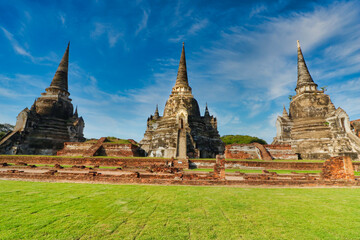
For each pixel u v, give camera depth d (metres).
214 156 35.84
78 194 8.44
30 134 35.91
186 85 42.62
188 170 20.48
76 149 31.34
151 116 47.41
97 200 7.54
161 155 32.88
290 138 34.44
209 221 5.55
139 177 12.52
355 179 12.84
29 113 35.97
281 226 5.25
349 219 5.79
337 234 4.80
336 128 29.77
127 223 5.35
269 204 7.23
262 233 4.81
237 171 20.19
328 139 30.09
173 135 32.56
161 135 35.03
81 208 6.55
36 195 8.16
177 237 4.56
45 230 4.84
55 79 42.00
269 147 31.08
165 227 5.12
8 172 13.46
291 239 4.53
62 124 39.50
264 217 5.90
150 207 6.76
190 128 33.28
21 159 24.72
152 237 4.55
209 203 7.30
